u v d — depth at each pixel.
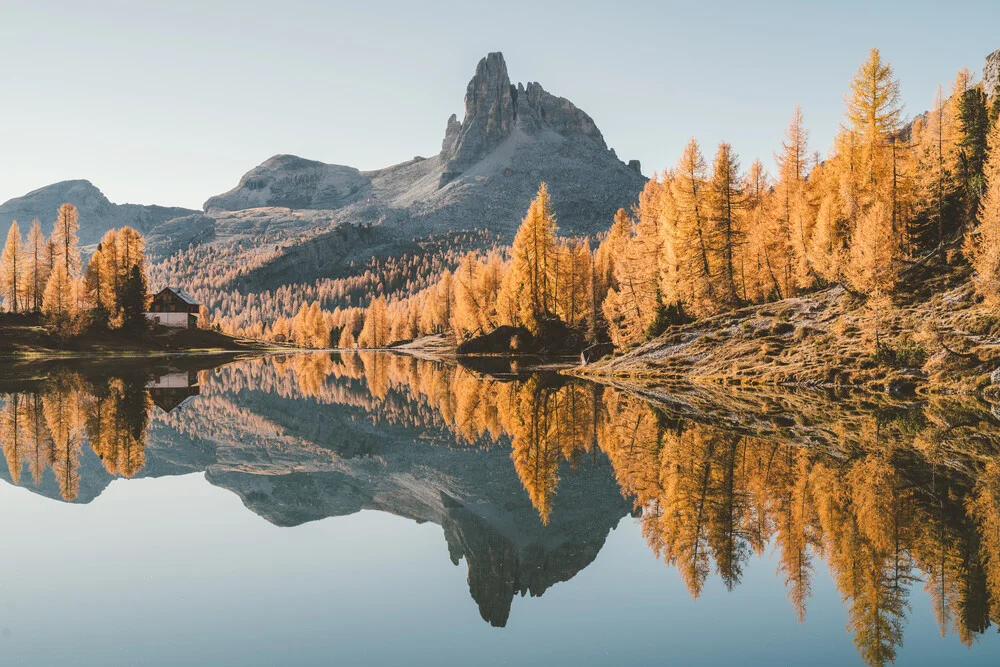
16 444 25.98
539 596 11.60
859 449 21.55
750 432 25.34
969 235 44.50
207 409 41.53
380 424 36.50
